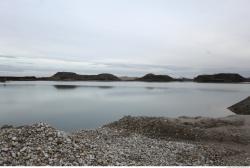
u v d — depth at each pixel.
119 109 79.31
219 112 68.81
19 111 73.88
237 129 29.33
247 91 194.62
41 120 57.44
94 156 14.86
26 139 15.02
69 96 138.50
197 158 18.36
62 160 13.61
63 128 46.19
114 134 24.19
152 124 28.25
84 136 21.78
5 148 13.72
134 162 15.64
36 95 144.38
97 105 91.44
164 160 17.17
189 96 141.38
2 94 150.12
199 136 26.56
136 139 22.72
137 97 134.25
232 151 21.27
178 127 27.69
